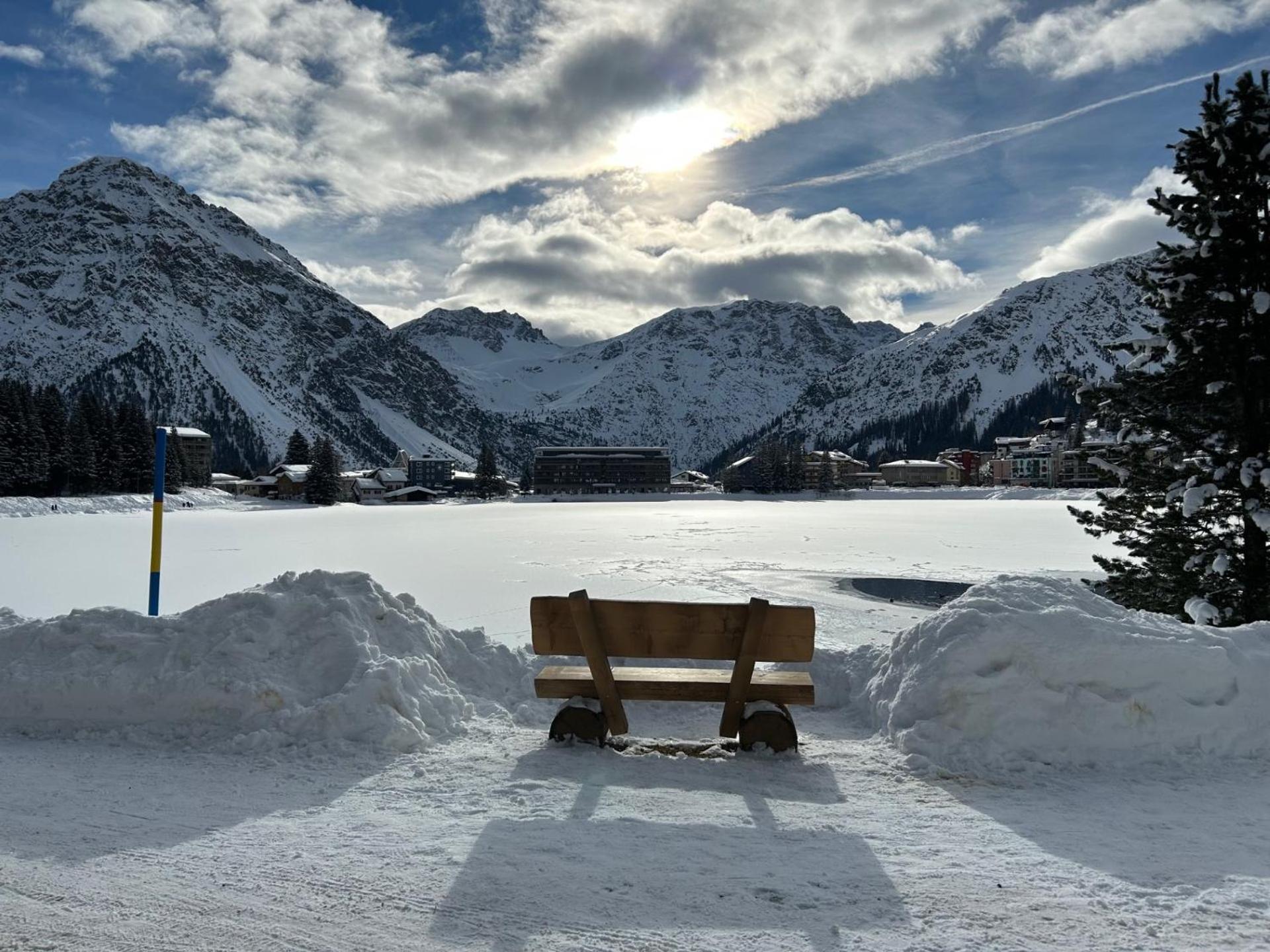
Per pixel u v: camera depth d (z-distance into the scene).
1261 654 5.38
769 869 3.46
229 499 110.50
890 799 4.41
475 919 3.02
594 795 4.41
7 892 3.22
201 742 5.27
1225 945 2.83
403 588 23.11
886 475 192.25
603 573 26.95
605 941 2.85
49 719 5.55
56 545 40.00
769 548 36.75
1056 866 3.51
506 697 6.46
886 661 6.15
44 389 92.25
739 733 5.34
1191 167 9.19
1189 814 4.18
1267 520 8.23
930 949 2.80
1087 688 5.16
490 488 165.25
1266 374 8.84
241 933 2.92
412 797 4.38
